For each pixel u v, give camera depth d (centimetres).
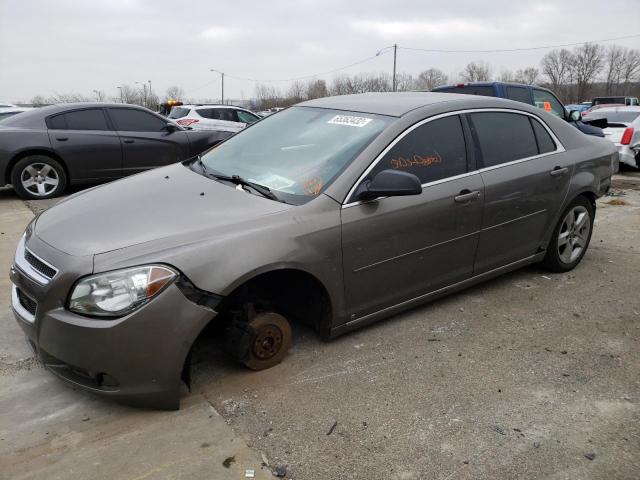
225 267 273
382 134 343
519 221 420
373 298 345
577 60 8419
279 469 241
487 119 404
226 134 991
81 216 304
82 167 840
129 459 246
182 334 263
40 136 802
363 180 327
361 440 262
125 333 253
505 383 313
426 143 361
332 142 355
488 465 247
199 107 1467
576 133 479
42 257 277
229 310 314
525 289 452
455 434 268
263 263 283
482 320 393
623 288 459
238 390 301
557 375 323
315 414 281
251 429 268
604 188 497
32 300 276
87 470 239
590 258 537
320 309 332
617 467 247
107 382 263
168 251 266
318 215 308
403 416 281
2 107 1561
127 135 874
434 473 242
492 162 398
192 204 311
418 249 355
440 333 372
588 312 411
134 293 254
